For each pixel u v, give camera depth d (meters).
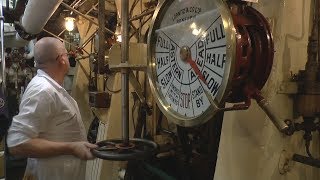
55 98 1.64
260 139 1.05
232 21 0.71
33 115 1.52
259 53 0.84
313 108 1.02
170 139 2.16
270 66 0.85
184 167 1.91
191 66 0.83
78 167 1.76
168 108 0.92
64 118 1.69
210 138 1.78
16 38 4.35
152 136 2.17
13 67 4.69
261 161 1.05
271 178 1.07
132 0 2.10
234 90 0.86
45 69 1.80
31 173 1.80
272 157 1.06
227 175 1.17
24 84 4.75
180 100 0.87
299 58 1.11
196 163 1.87
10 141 1.51
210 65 0.77
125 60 0.96
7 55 4.66
